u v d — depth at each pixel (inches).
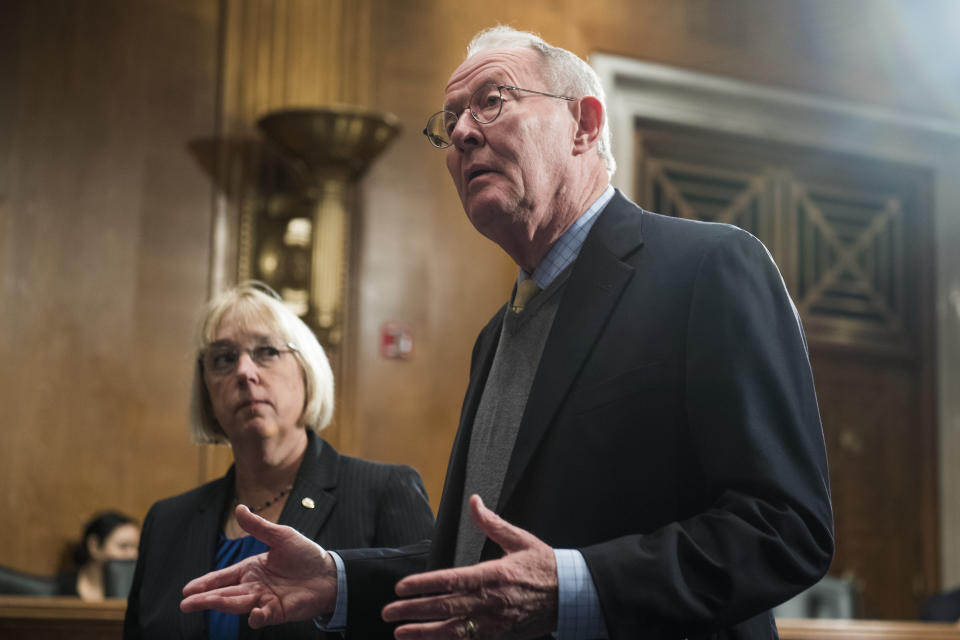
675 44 289.1
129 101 235.0
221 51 242.8
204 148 238.8
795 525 52.9
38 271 223.9
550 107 67.3
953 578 307.1
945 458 312.2
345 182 235.1
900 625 154.9
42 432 219.6
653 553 52.7
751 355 57.1
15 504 215.6
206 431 103.5
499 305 257.6
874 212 318.3
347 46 252.5
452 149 69.5
